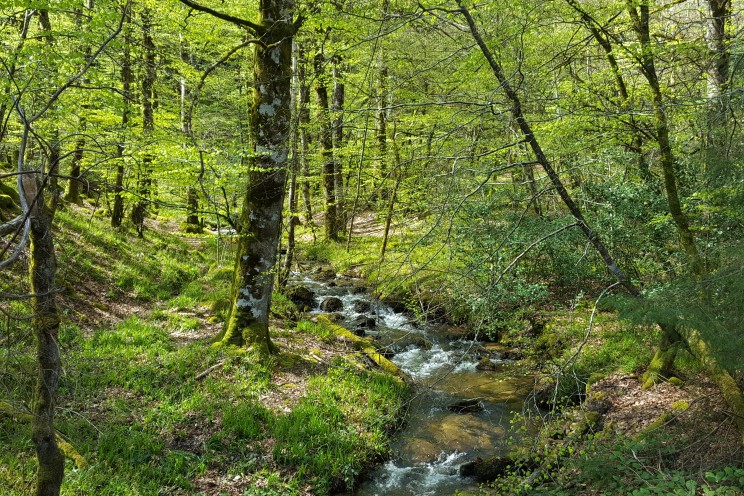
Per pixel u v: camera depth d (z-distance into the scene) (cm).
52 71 522
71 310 938
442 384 985
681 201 784
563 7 686
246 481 609
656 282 888
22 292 464
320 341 1096
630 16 722
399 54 1115
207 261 1725
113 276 1216
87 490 521
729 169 555
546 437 693
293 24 847
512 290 981
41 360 371
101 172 955
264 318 925
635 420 707
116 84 772
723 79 703
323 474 648
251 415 704
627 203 941
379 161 1327
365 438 733
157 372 782
